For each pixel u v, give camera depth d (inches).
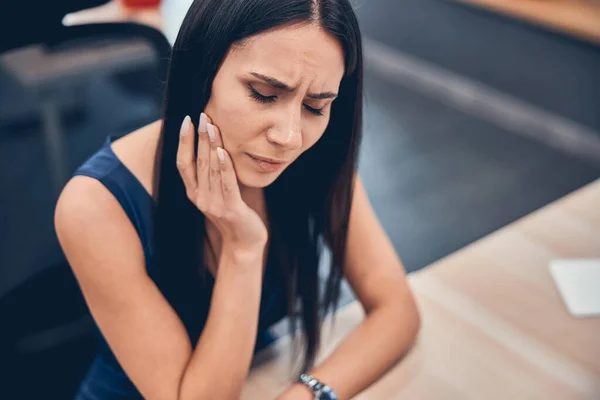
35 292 47.0
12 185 109.8
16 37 42.0
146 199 38.9
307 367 40.4
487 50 139.1
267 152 32.0
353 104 36.3
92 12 83.9
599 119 125.9
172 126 34.8
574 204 55.1
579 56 124.0
